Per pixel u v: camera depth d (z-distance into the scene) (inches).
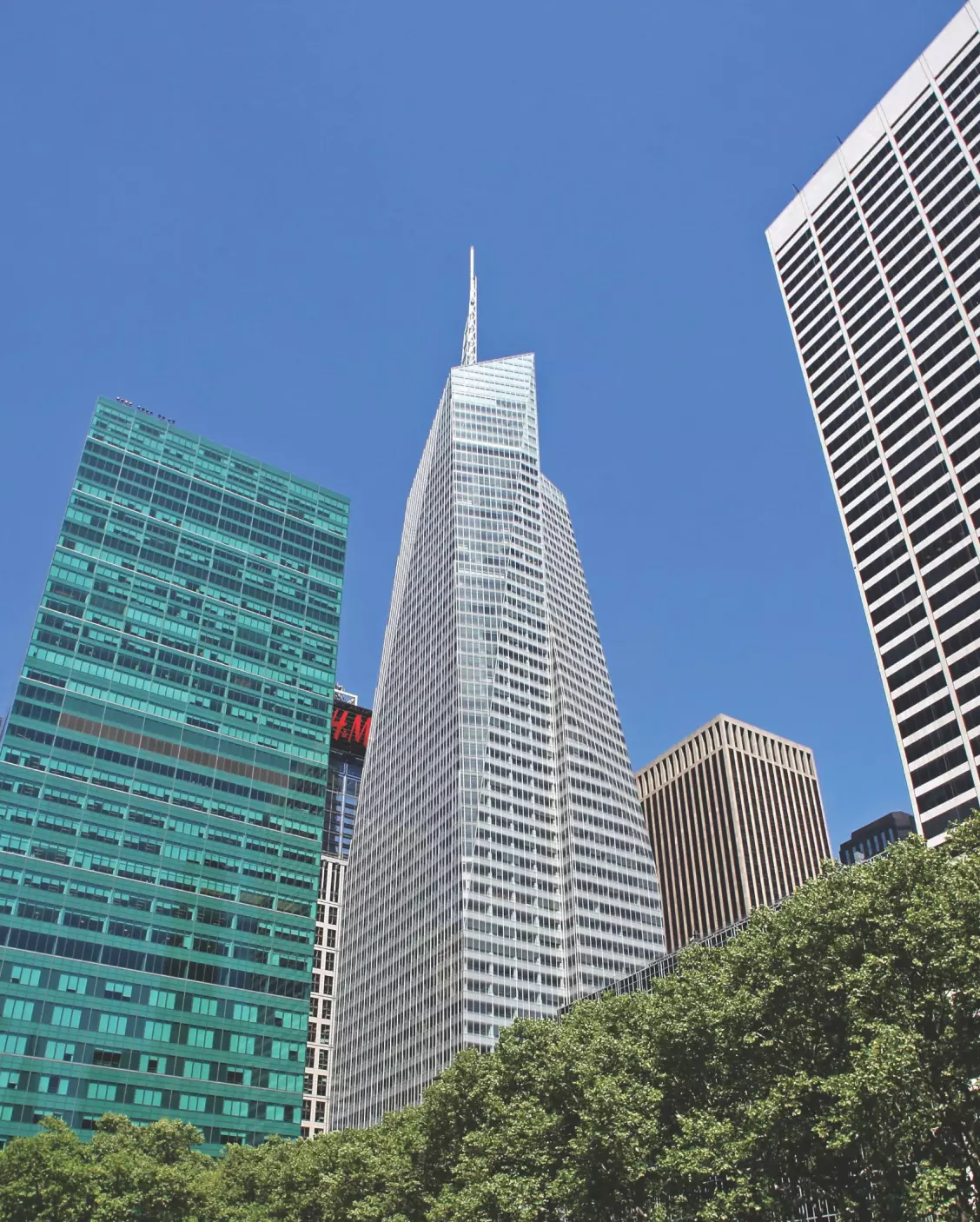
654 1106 2556.6
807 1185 2397.9
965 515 5403.5
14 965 5989.2
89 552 7632.9
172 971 6540.4
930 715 5226.4
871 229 6756.9
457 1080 3253.0
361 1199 3378.4
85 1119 5816.9
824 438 6535.4
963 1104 2009.1
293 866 7455.7
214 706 7682.1
